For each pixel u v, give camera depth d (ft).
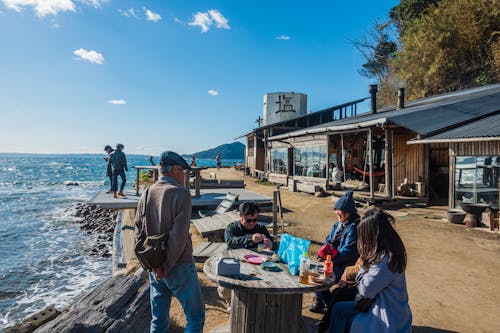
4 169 290.97
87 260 32.17
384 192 49.24
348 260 11.81
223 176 105.50
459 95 58.29
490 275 19.19
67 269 29.63
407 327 8.81
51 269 29.63
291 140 72.74
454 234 28.99
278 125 91.50
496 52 77.61
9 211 63.46
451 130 36.60
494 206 32.17
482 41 83.05
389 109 68.95
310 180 63.62
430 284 17.93
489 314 14.43
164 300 9.24
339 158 64.23
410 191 47.73
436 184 52.42
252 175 105.09
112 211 54.80
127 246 26.02
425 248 24.81
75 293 24.48
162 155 9.24
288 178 72.02
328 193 53.57
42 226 48.96
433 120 40.73
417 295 16.51
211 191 50.49
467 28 83.66
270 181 82.58
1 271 29.01
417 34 96.37
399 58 103.24
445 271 19.94
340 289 11.66
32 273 28.55
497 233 28.96
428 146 47.78
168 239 8.33
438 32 88.79
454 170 36.17
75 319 10.96
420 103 62.44
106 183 141.79
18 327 11.97
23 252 34.99
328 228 31.35
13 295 24.17
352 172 64.69
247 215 13.21
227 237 13.35
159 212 8.52
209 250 18.94
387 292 8.85
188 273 8.89
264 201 40.09
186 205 8.54
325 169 59.88
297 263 10.09
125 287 14.12
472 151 34.17
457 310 14.84
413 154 49.39
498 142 31.83
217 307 14.64
